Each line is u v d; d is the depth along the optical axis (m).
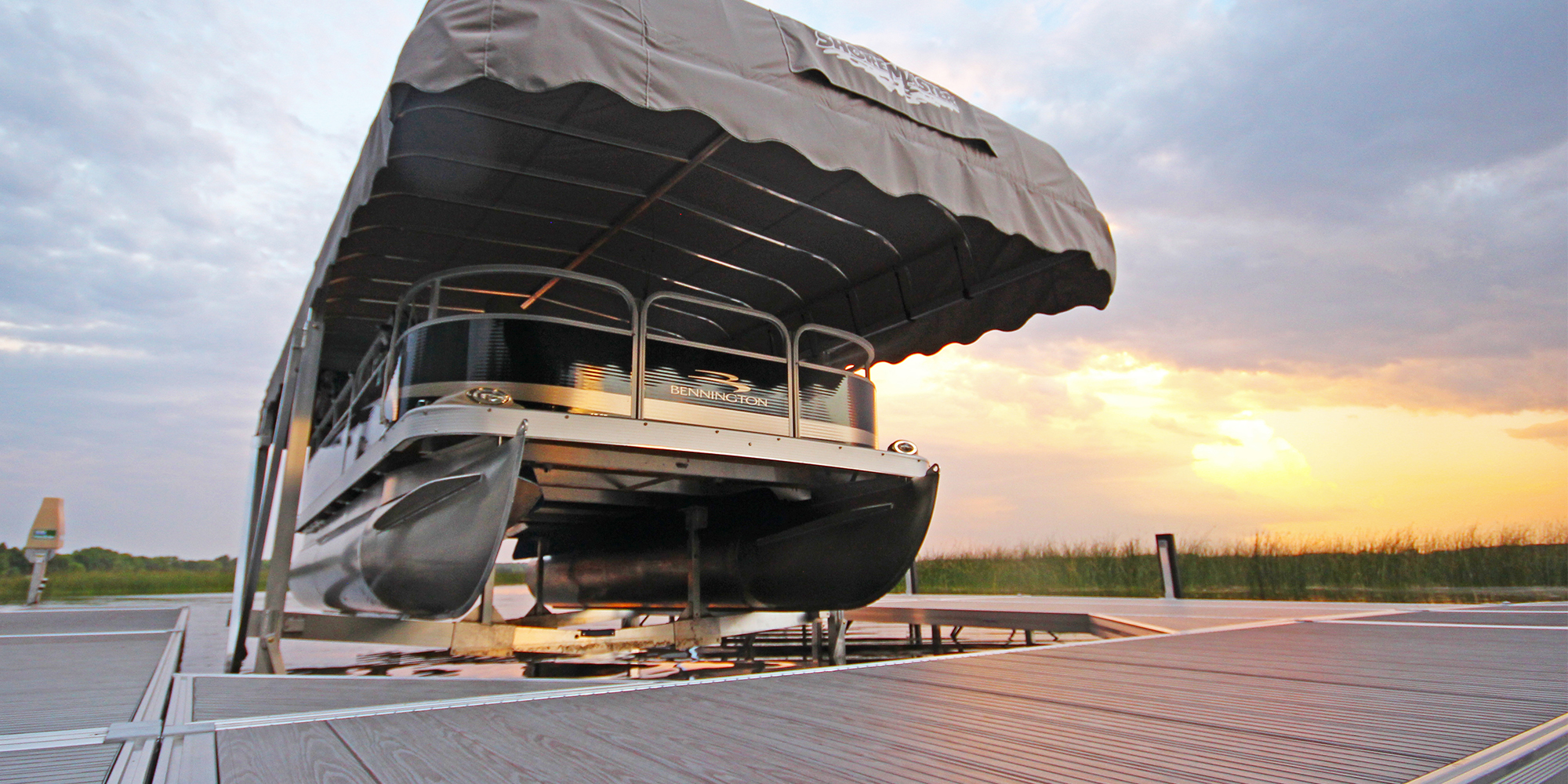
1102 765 1.17
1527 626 3.44
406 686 2.22
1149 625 3.84
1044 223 3.90
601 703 1.78
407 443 3.14
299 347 4.19
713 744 1.34
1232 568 9.24
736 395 3.63
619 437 3.17
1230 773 1.11
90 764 1.28
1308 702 1.70
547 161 3.76
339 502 4.87
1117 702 1.73
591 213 4.39
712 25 2.84
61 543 11.85
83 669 3.16
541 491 3.48
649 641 3.82
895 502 3.93
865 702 1.76
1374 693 1.80
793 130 2.96
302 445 3.84
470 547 2.95
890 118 3.32
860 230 4.61
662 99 2.64
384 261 4.87
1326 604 6.22
